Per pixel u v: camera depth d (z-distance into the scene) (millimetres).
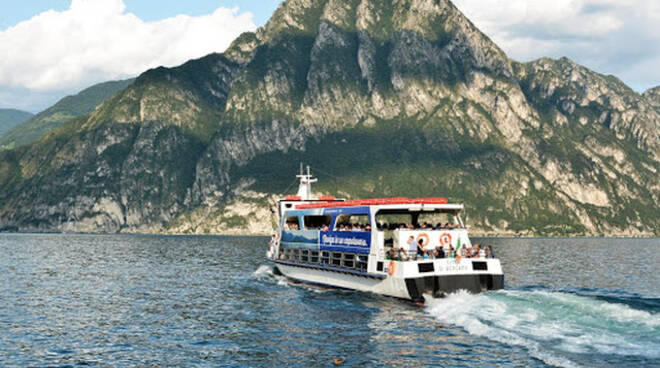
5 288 58875
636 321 32156
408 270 40094
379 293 43938
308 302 44156
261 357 29562
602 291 56500
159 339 34312
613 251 166875
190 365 28766
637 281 68500
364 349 29953
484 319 33812
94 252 135875
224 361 29188
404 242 43125
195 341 33469
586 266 94250
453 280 40656
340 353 29469
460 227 45312
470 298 39094
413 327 34312
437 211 45844
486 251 42656
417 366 26875
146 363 29391
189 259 105312
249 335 34281
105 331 36812
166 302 48125
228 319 39531
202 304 46438
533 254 139250
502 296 39344
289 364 28172
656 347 27500
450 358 27781
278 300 46094
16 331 37125
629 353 26672
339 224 50250
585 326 31453
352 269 46594
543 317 33594
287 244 58125
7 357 30938
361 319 36938
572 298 38281
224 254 124312
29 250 146500
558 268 88625
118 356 30828
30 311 44719
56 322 40062
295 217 57594
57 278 68938
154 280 65562
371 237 44906
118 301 49219
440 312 37625
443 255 42031
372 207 45031
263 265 88500
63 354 31438
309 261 53719
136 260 102688
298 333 34000
